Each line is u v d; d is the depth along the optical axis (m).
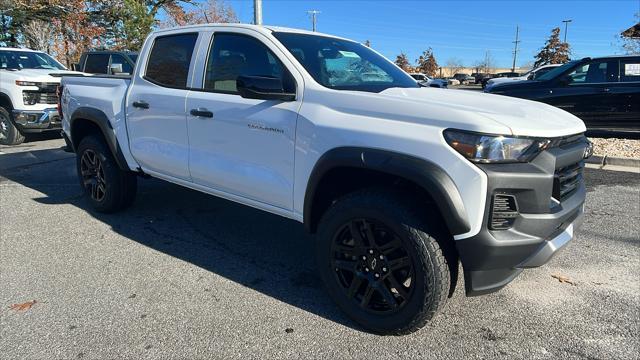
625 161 7.64
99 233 4.63
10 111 9.51
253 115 3.43
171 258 4.07
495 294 3.46
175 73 4.20
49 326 3.00
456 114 2.61
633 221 5.05
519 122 2.63
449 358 2.73
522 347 2.83
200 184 4.06
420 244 2.67
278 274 3.79
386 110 2.84
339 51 3.83
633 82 9.14
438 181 2.56
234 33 3.78
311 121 3.09
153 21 24.81
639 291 3.52
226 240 4.50
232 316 3.15
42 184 6.52
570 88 9.51
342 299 3.07
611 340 2.90
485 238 2.55
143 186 6.36
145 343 2.84
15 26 22.19
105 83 4.96
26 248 4.24
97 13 23.41
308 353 2.76
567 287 3.58
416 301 2.75
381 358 2.72
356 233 2.95
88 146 5.03
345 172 3.05
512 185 2.53
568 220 2.98
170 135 4.17
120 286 3.54
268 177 3.43
